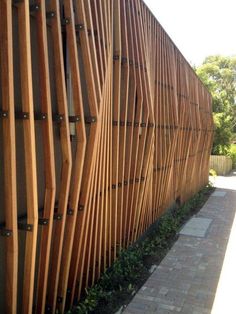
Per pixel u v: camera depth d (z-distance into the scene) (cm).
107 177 470
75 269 408
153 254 609
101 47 427
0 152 309
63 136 352
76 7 379
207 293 489
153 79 641
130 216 575
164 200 791
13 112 287
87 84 390
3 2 275
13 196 295
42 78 321
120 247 544
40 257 348
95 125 396
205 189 1348
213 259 618
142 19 578
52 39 349
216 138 2209
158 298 467
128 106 541
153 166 685
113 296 455
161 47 701
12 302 309
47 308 376
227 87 3681
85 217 411
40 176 370
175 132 805
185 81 931
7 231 300
